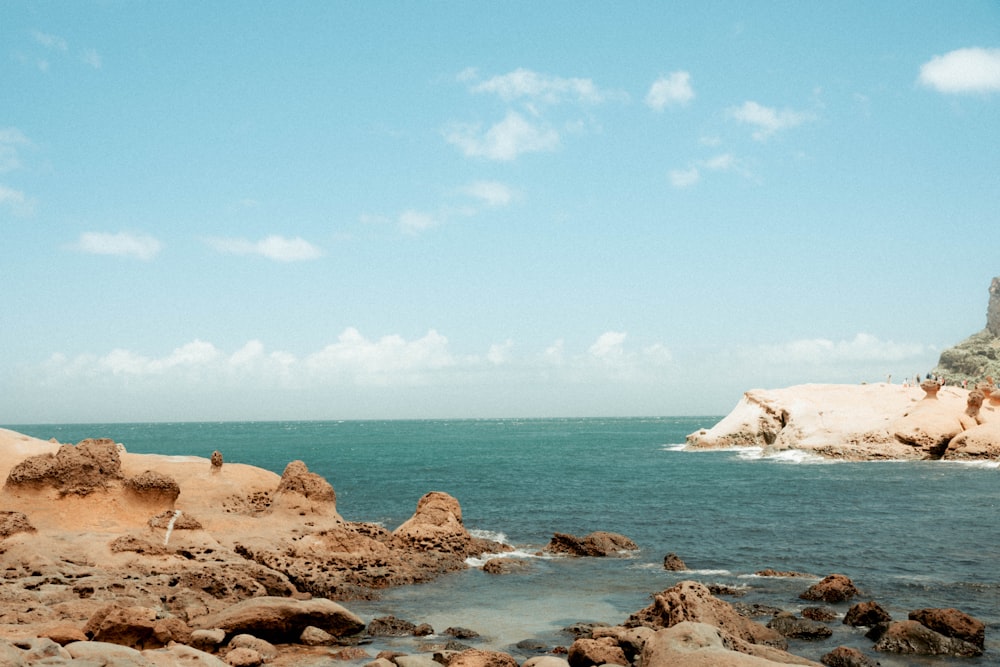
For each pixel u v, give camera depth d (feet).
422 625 68.03
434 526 104.37
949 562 96.94
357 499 167.22
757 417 317.42
